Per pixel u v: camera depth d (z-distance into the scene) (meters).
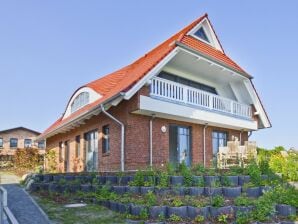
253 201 9.46
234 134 21.58
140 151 15.26
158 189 10.45
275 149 24.08
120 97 13.59
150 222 8.54
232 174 11.63
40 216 9.39
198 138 18.62
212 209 8.92
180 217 8.77
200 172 11.69
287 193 10.43
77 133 20.42
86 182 12.96
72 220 8.95
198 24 19.45
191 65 18.09
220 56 20.03
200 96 17.83
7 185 16.42
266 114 21.73
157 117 16.33
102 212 9.80
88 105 18.88
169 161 16.72
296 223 8.97
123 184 11.73
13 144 51.12
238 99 21.78
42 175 14.73
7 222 7.96
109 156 15.91
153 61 15.26
